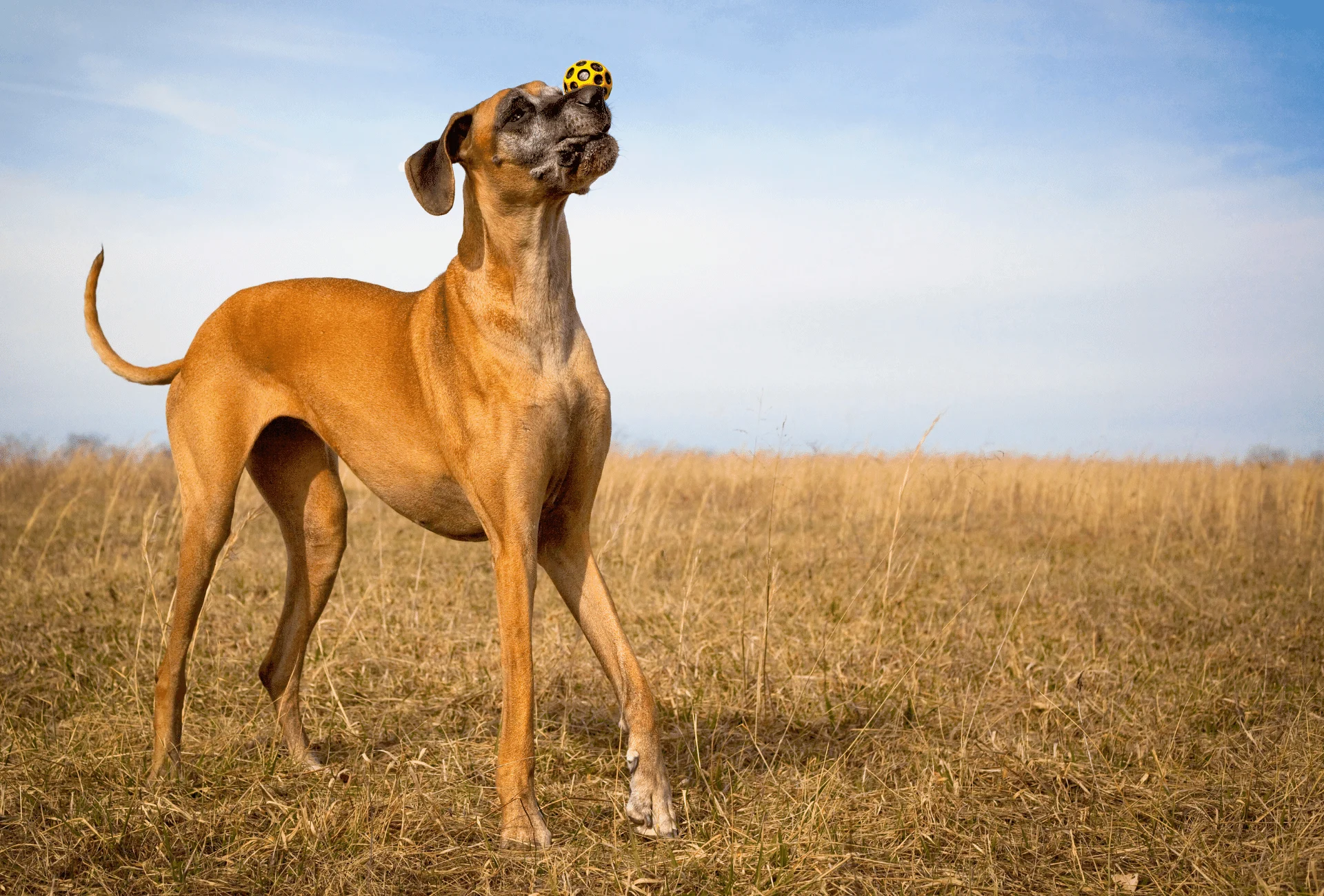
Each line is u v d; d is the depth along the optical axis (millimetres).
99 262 4145
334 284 3916
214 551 3811
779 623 6023
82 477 13742
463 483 3385
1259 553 9734
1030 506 13211
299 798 3375
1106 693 4746
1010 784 3578
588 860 2943
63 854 2941
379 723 4328
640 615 6238
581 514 3473
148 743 3938
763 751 3982
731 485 12508
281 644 3920
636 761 3213
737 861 2943
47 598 6719
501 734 3152
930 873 2889
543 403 3227
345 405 3689
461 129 3359
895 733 4160
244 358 3854
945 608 6734
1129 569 8844
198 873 2861
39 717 4309
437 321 3459
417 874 2861
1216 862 2891
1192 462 13297
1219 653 5574
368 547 9141
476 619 6141
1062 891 2811
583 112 3123
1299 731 4008
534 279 3207
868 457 12969
